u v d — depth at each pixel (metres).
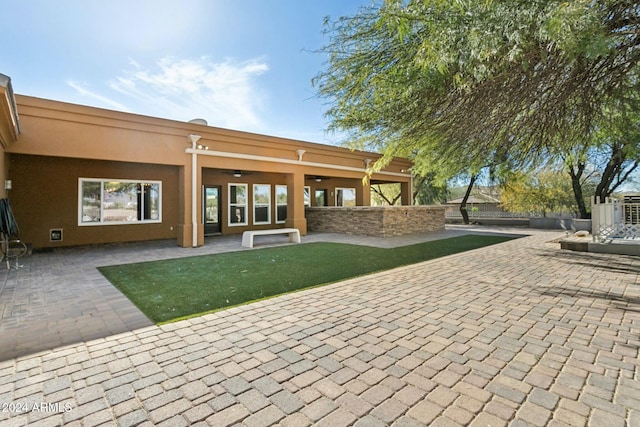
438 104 3.75
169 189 12.04
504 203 21.36
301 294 4.70
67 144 7.90
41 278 5.89
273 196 15.43
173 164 9.65
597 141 4.86
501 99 3.74
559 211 19.88
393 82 3.44
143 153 9.05
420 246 9.72
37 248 9.61
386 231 12.24
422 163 5.33
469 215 22.45
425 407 2.11
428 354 2.84
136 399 2.22
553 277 5.65
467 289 4.92
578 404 2.12
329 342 3.10
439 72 3.09
